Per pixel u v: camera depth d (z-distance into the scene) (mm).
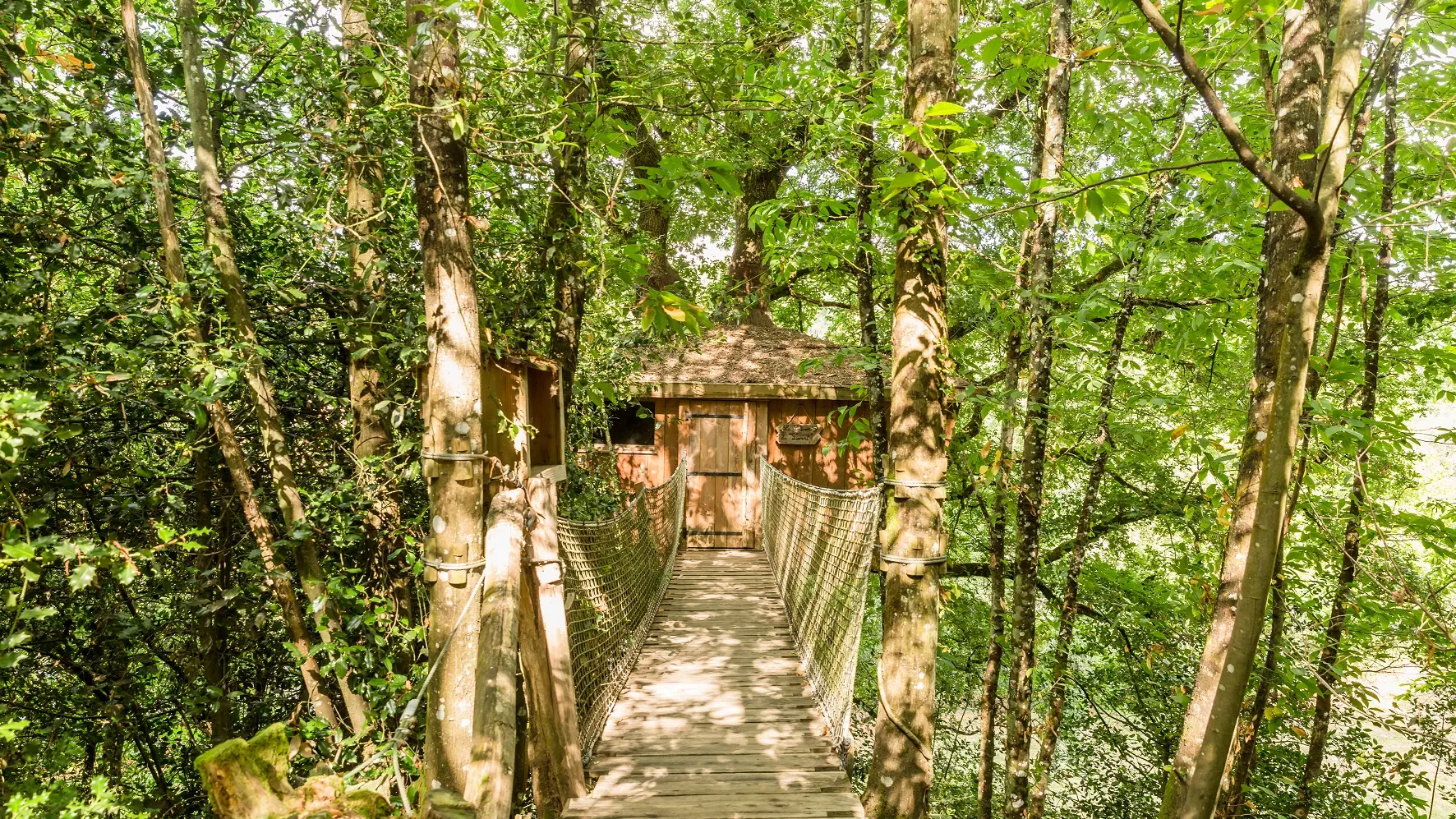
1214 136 4258
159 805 3461
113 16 2936
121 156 2748
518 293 3617
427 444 2225
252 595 3283
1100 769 8211
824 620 4250
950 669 7848
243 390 3182
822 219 4344
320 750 3176
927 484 2863
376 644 3012
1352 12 1678
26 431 1424
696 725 3607
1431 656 3551
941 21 2779
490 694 1756
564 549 3189
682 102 3344
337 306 3471
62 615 3025
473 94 2348
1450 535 3660
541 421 3535
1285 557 4320
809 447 8547
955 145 2074
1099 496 7828
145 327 2537
